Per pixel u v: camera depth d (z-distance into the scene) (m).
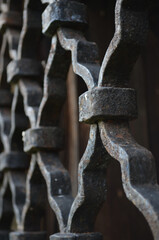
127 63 0.34
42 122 0.45
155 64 0.67
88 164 0.35
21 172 0.55
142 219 0.64
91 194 0.35
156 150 0.64
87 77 0.35
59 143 0.45
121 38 0.32
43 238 0.47
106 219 0.62
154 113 0.65
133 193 0.29
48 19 0.41
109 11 0.65
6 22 0.58
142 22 0.33
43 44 0.63
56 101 0.44
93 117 0.33
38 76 0.52
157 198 0.28
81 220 0.36
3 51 0.60
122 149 0.30
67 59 0.42
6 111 0.60
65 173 0.42
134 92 0.33
